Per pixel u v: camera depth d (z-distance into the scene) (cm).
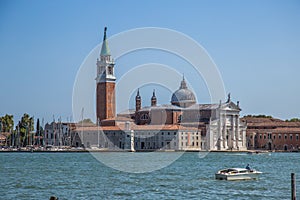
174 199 8456
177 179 11319
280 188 9706
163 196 8769
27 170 13925
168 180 11094
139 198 8562
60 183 10481
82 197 8644
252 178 11212
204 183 10538
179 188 9738
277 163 17912
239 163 17838
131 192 9206
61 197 8625
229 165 16538
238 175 11081
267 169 14700
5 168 14725
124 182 10688
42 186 9975
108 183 10481
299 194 8956
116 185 10156
